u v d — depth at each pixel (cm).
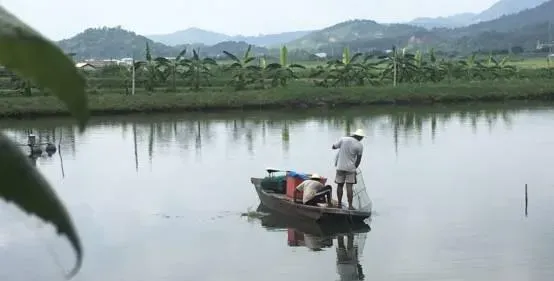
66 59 82
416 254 1363
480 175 2186
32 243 1383
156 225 1627
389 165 2388
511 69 5634
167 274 1277
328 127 3516
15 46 79
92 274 1273
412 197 1873
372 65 5147
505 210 1714
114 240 1493
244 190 2012
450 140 2986
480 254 1359
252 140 3081
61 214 84
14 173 83
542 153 2603
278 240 1491
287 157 2603
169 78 5188
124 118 4053
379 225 1594
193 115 4184
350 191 1577
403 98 4681
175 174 2302
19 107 3972
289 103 4478
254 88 4838
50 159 2622
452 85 4919
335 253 1391
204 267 1315
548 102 4750
